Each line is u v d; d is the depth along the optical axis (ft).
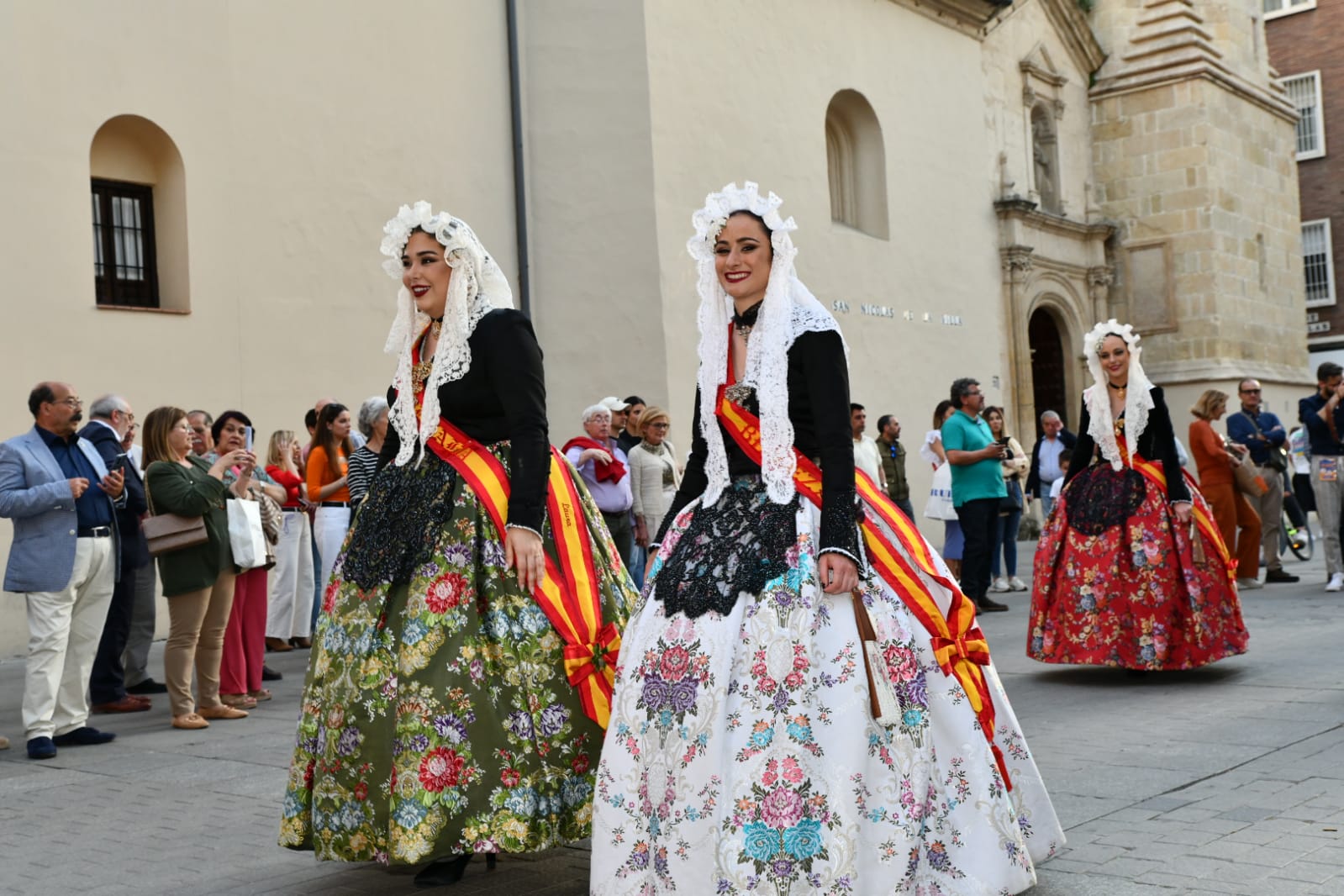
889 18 59.88
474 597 11.45
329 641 11.73
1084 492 22.76
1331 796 13.61
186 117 36.70
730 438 10.59
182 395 36.06
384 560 11.57
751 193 10.61
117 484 21.15
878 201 59.06
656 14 47.37
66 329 33.73
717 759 9.35
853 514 9.80
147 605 26.18
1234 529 36.04
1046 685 22.34
